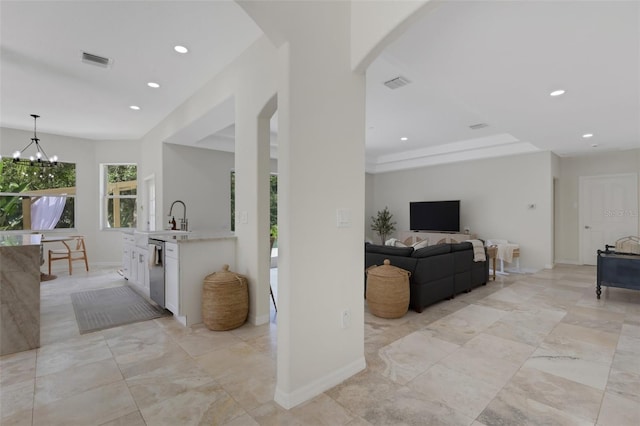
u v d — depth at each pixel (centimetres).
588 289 462
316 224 191
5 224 574
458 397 188
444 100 434
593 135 511
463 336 282
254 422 164
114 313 340
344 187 207
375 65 332
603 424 164
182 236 352
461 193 737
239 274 325
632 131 486
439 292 380
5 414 170
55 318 325
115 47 308
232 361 231
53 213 617
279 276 182
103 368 221
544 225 623
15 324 246
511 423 165
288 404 176
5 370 218
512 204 663
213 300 288
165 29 279
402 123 538
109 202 670
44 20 264
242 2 163
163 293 333
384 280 329
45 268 599
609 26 232
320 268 193
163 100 443
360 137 217
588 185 666
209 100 381
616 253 420
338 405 179
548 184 619
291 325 178
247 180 319
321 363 194
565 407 178
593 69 296
